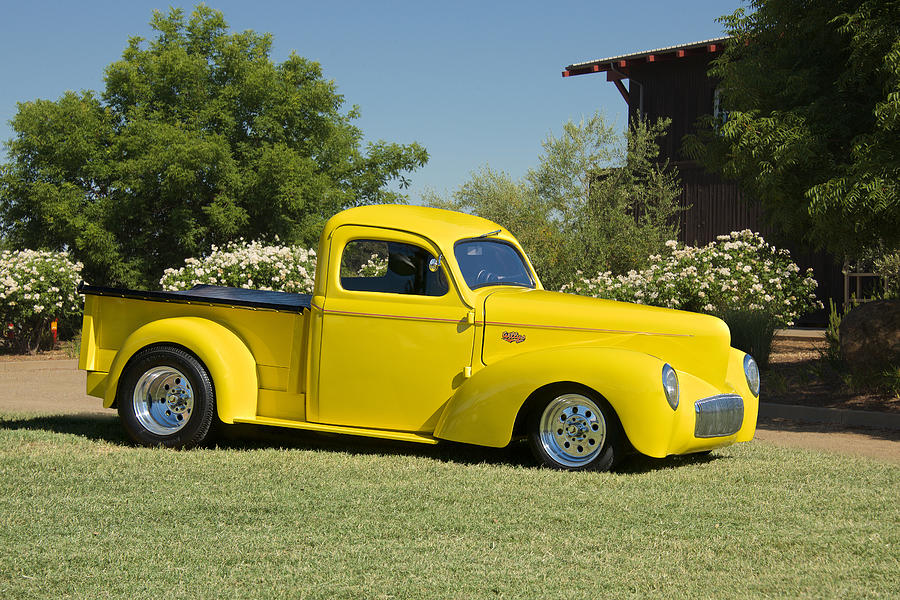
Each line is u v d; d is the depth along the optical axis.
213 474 6.14
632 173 22.77
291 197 23.64
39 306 16.52
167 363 7.19
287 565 4.23
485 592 3.90
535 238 21.75
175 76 25.12
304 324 7.21
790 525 5.05
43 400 10.86
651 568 4.27
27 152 24.28
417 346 6.94
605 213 21.28
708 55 23.88
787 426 9.69
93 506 5.24
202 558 4.32
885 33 9.52
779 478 6.32
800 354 13.89
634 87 25.52
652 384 6.21
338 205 26.31
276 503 5.34
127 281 23.69
